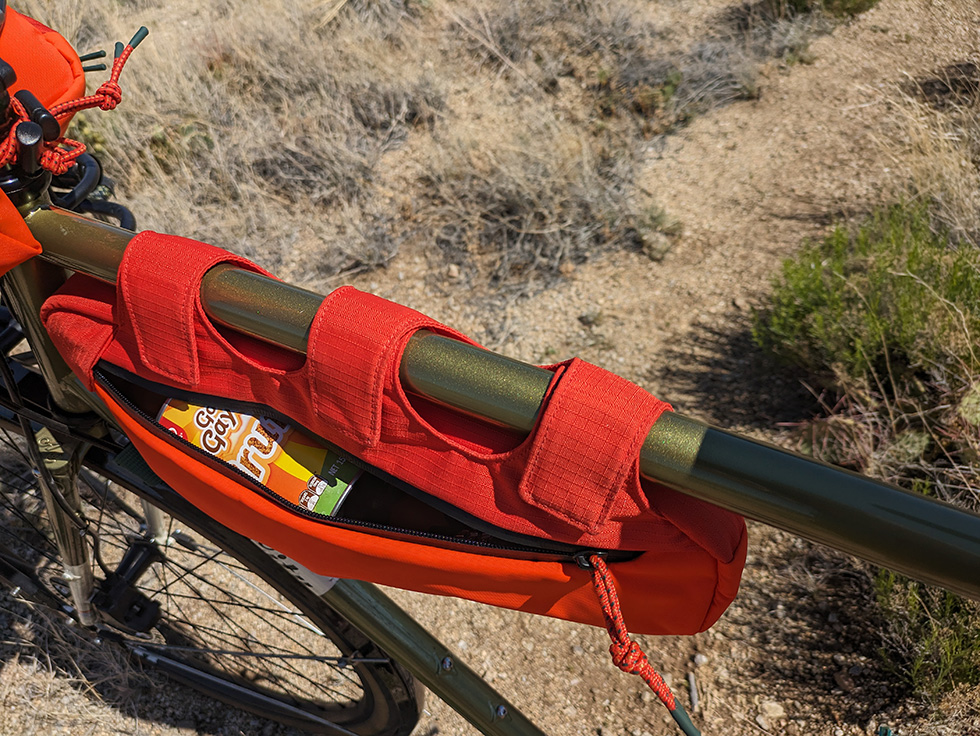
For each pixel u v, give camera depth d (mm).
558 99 4629
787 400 3008
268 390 1048
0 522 2568
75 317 1169
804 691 2230
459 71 4836
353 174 4129
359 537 1043
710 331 3340
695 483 804
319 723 2025
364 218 3988
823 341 2854
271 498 1075
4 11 1153
